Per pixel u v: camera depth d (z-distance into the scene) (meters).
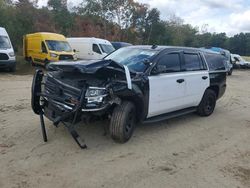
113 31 47.06
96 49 20.92
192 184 4.36
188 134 6.61
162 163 4.99
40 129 6.14
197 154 5.50
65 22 40.94
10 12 33.56
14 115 7.21
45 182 4.13
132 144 5.73
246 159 5.42
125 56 6.67
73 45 22.00
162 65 6.39
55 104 5.41
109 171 4.57
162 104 6.45
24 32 33.81
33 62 21.34
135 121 5.99
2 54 16.84
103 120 6.25
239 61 33.47
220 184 4.41
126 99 5.67
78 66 5.03
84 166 4.68
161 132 6.60
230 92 13.71
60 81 5.49
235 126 7.55
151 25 60.00
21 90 11.09
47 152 5.08
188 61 7.32
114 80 5.38
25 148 5.19
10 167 4.49
